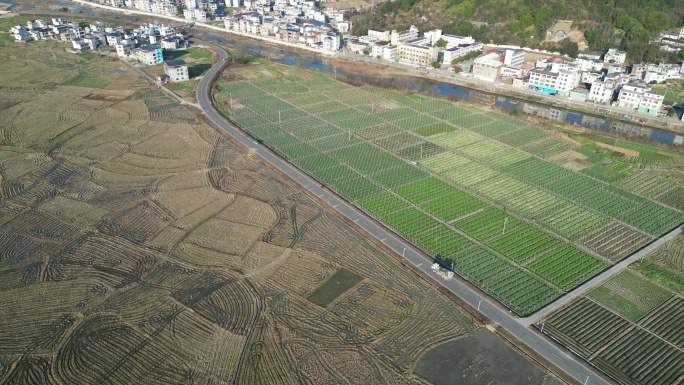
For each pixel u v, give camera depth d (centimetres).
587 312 9200
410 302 9338
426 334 8644
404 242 11088
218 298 9406
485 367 8019
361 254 10650
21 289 9600
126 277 9944
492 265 10450
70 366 8000
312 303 9306
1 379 7762
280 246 10888
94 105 19025
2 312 9044
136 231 11406
